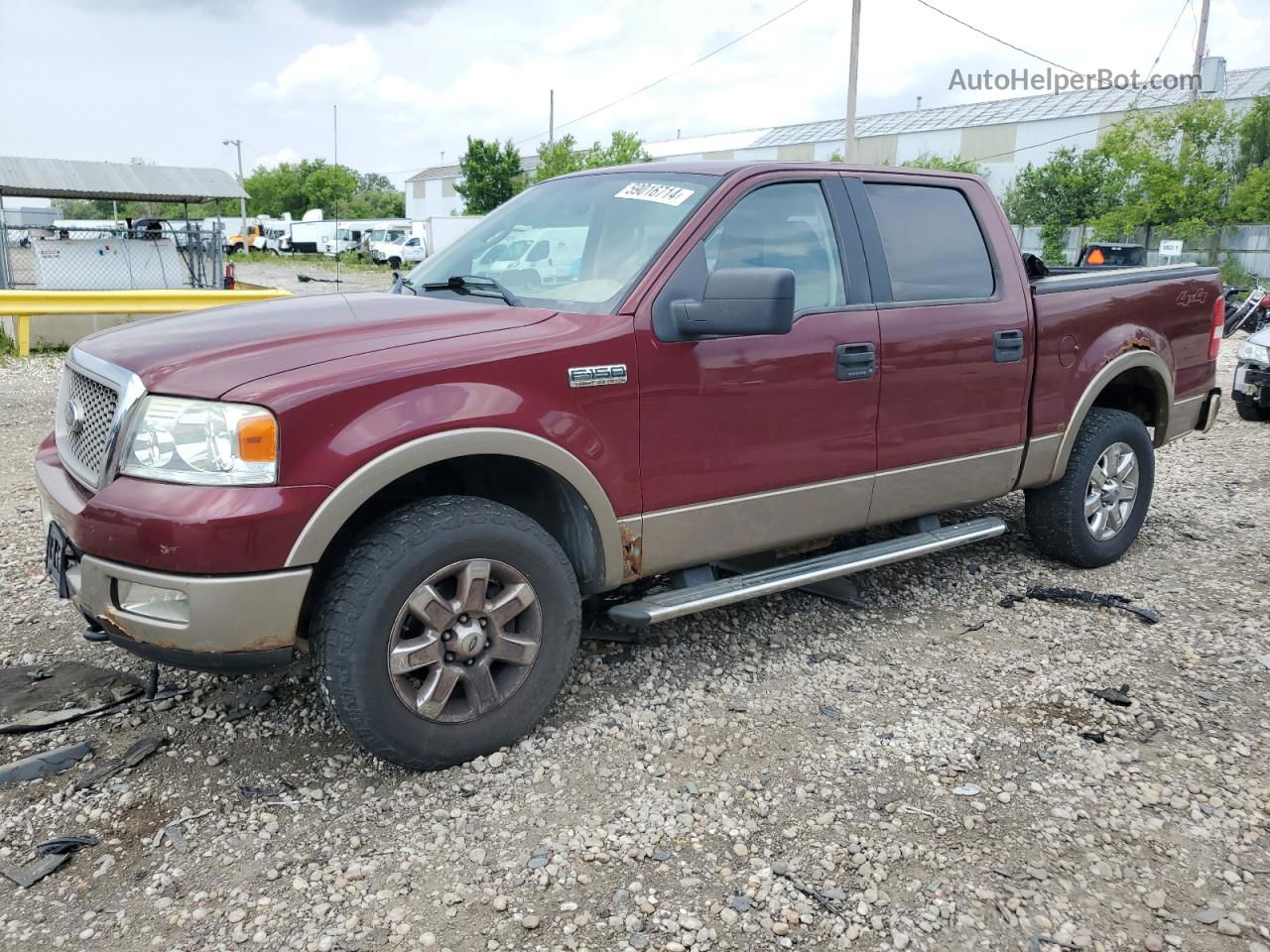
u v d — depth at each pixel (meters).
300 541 2.57
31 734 3.12
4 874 2.48
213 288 16.41
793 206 3.65
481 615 2.92
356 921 2.34
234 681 3.50
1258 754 3.15
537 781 2.93
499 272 3.65
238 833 2.67
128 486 2.59
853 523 3.86
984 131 49.62
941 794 2.90
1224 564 5.00
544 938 2.29
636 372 3.13
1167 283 4.96
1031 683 3.64
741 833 2.70
